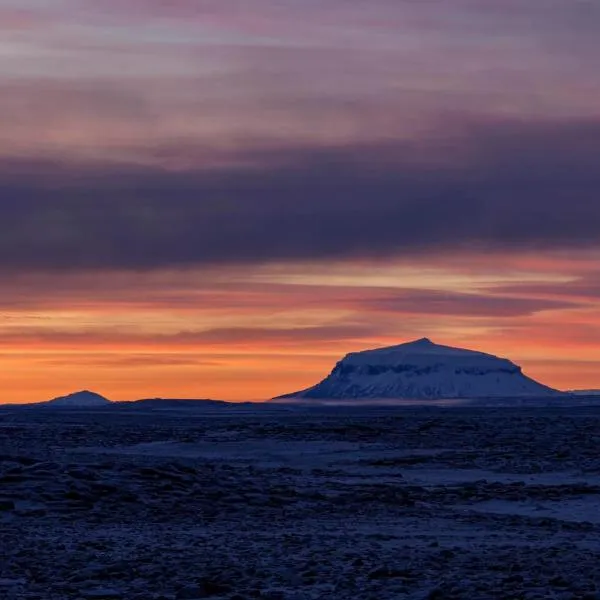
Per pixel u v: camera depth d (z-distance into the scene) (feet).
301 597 180.14
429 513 331.98
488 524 303.89
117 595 182.19
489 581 195.42
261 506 338.95
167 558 226.58
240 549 244.22
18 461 379.35
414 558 227.81
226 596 182.70
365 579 199.82
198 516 315.58
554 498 373.81
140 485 347.97
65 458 441.68
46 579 201.16
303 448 638.94
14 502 314.76
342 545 253.24
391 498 362.12
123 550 240.94
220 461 565.94
